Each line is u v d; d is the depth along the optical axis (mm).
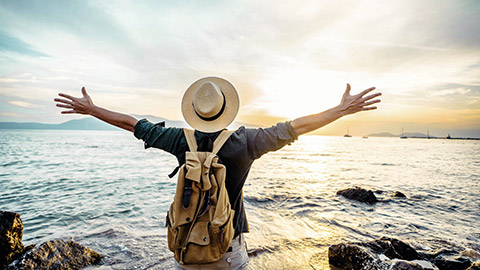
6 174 14695
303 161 28203
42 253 3805
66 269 3775
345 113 1492
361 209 7820
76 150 36062
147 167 18688
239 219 1715
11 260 3994
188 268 1587
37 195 9516
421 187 12547
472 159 34000
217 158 1496
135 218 6598
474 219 7238
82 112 1818
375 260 3596
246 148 1522
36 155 27109
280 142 1516
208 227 1521
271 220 6375
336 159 31578
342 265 3947
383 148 71688
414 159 32781
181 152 1642
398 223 6559
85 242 4945
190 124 1681
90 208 7602
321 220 6469
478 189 12070
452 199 9828
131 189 10625
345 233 5586
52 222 6324
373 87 1479
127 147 45969
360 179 14883
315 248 4711
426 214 7660
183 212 1512
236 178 1578
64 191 10234
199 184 1473
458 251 4430
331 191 10492
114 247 4699
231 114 1686
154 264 4051
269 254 4426
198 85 1839
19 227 4211
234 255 1661
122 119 1793
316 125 1509
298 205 7922
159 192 10031
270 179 13891
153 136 1675
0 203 8359
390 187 12438
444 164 25828
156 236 5258
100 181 12531
